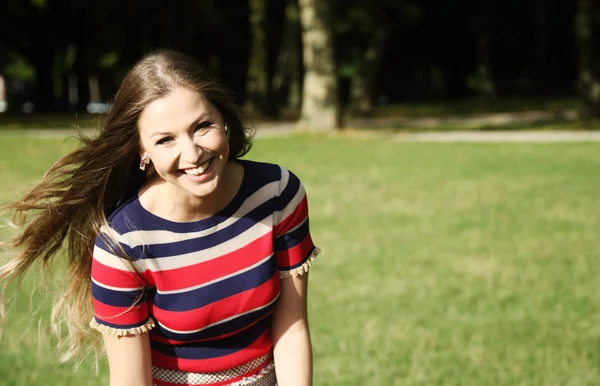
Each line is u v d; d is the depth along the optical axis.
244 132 2.04
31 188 2.29
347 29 28.03
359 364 3.89
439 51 40.28
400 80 41.69
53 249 2.24
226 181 1.99
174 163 1.86
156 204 1.96
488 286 5.25
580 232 6.91
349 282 5.38
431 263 5.89
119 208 2.00
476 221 7.46
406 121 23.41
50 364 3.91
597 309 4.74
